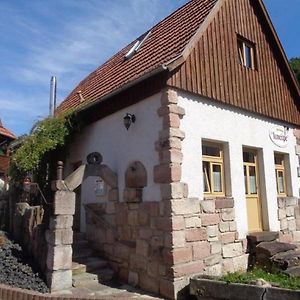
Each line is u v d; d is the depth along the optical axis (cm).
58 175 745
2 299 652
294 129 1130
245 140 922
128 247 797
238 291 600
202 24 828
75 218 1041
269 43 1107
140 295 692
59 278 711
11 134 1997
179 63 739
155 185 743
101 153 941
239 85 932
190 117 780
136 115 825
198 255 723
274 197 975
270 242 859
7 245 904
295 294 537
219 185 841
